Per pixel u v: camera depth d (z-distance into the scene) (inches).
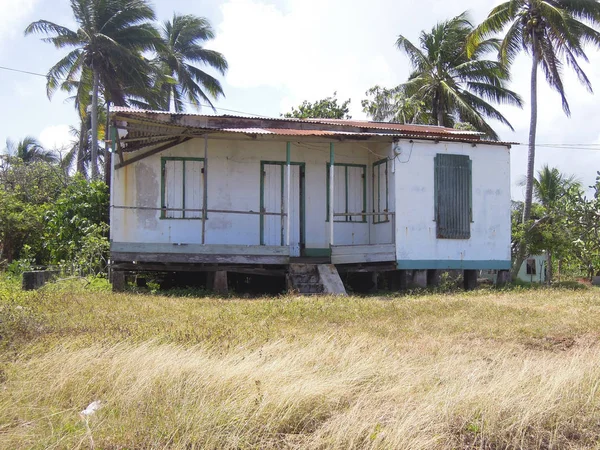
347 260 592.1
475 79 1163.3
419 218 621.3
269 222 636.1
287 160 577.0
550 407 218.1
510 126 1167.6
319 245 651.5
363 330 352.2
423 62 1163.9
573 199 829.2
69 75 1123.9
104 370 243.3
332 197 590.2
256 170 634.2
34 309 381.4
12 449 181.0
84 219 685.3
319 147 654.5
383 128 662.5
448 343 326.0
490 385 234.2
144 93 1176.2
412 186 620.4
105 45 1090.7
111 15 1132.5
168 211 607.2
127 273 597.0
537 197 1302.9
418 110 1104.8
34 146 1680.6
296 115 1207.6
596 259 884.0
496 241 650.8
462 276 637.9
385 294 588.4
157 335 305.1
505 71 1105.4
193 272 613.6
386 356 280.4
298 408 208.5
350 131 647.1
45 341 289.9
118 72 1139.9
